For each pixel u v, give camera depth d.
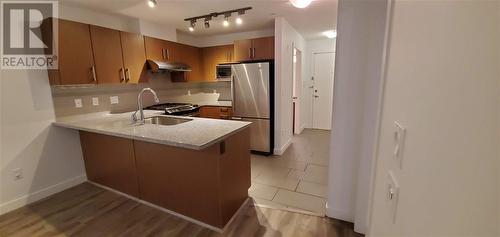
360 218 1.80
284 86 3.72
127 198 2.41
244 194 2.29
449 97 0.35
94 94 2.93
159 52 3.47
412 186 0.49
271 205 2.25
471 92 0.29
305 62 5.45
